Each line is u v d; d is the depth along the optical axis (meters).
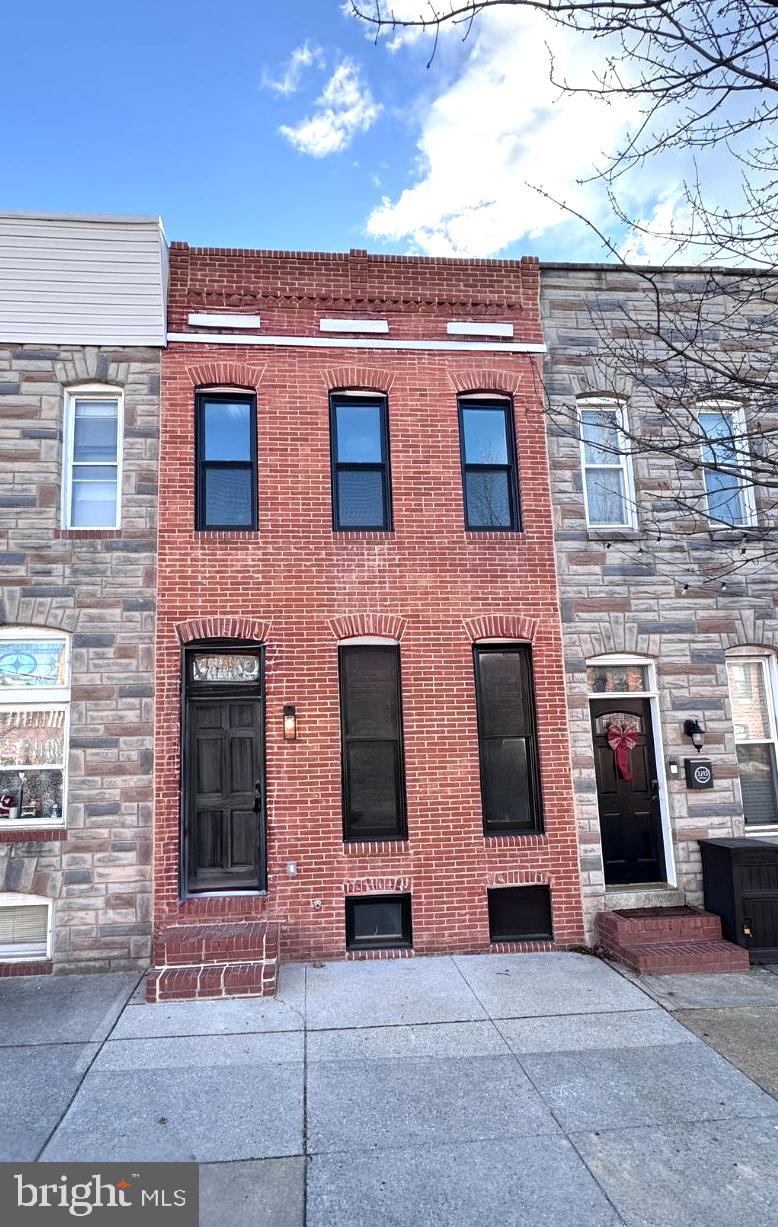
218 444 8.35
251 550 7.99
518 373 8.81
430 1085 4.98
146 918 7.29
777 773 8.79
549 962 7.34
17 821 7.49
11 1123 4.55
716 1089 4.90
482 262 8.91
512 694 8.37
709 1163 4.12
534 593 8.41
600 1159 4.17
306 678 7.86
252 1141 4.36
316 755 7.75
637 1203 3.81
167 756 7.55
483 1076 5.10
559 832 7.98
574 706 8.27
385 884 7.65
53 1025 5.95
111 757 7.51
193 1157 4.21
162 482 8.01
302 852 7.58
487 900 7.77
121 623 7.72
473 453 8.78
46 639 7.78
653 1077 5.06
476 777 7.95
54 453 7.94
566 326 8.99
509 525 8.68
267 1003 6.34
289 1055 5.41
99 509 8.12
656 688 8.53
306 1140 4.38
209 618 7.82
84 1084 5.01
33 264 7.94
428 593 8.20
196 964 6.73
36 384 8.03
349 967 7.23
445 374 8.67
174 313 8.30
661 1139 4.35
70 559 7.77
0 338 8.02
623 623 8.50
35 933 7.36
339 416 8.61
